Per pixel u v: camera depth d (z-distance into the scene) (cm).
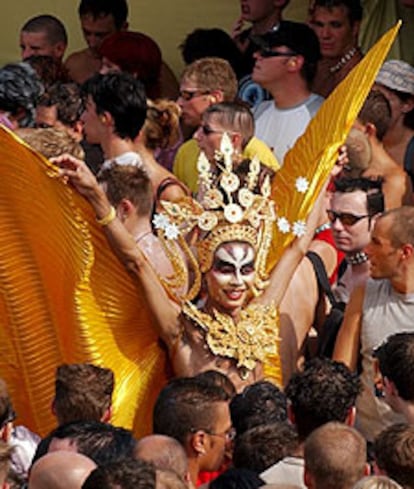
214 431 1920
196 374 2142
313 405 1916
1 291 2312
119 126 2603
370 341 2256
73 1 3562
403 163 2820
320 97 2938
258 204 2238
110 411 2050
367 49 3347
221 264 2211
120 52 2998
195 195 2789
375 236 2233
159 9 3491
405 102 2823
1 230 2277
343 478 1700
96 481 1511
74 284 2220
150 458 1720
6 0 3556
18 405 2358
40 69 3147
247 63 3203
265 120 2955
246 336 2239
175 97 3353
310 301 2383
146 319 2253
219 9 3494
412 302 2234
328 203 2512
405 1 3281
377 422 2233
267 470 1833
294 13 3403
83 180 2152
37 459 1809
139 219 2328
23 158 2178
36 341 2323
